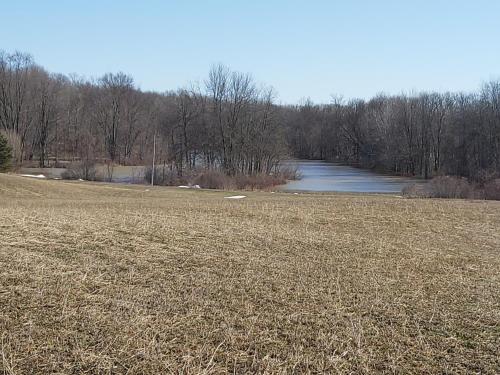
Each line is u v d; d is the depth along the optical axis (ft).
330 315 19.27
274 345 16.37
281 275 24.52
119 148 262.47
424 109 254.68
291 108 398.01
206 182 152.56
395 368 15.21
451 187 113.80
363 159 313.94
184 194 99.71
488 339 17.70
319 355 15.79
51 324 16.88
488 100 217.15
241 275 24.07
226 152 193.67
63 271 22.56
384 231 39.83
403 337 17.58
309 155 386.32
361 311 19.95
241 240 32.27
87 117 265.13
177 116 210.18
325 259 28.63
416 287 23.81
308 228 39.37
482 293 23.29
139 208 48.91
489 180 132.98
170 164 192.13
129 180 169.48
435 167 241.96
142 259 25.64
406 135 262.47
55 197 83.30
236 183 153.89
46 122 238.27
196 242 30.71
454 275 26.50
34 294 19.36
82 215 39.17
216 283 22.50
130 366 14.48
